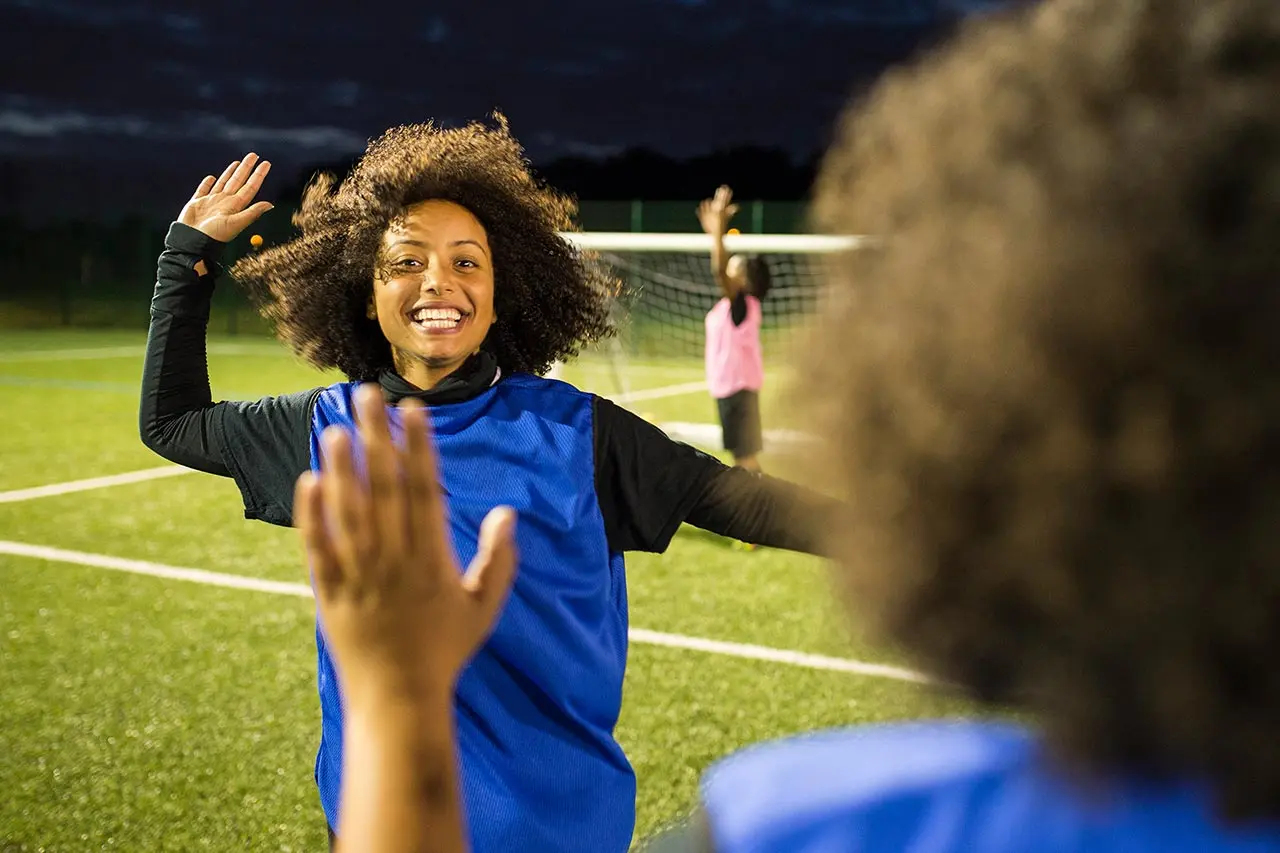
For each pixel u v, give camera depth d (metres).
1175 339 0.39
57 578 5.54
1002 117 0.44
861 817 0.47
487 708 1.73
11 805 3.24
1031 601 0.43
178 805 3.25
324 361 2.40
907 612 0.45
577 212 2.39
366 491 0.59
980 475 0.42
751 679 4.23
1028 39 0.45
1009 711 0.46
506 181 2.25
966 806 0.46
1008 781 0.46
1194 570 0.39
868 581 0.46
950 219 0.44
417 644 0.60
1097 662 0.42
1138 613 0.40
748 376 6.30
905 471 0.44
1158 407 0.39
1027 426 0.41
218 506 7.15
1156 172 0.40
